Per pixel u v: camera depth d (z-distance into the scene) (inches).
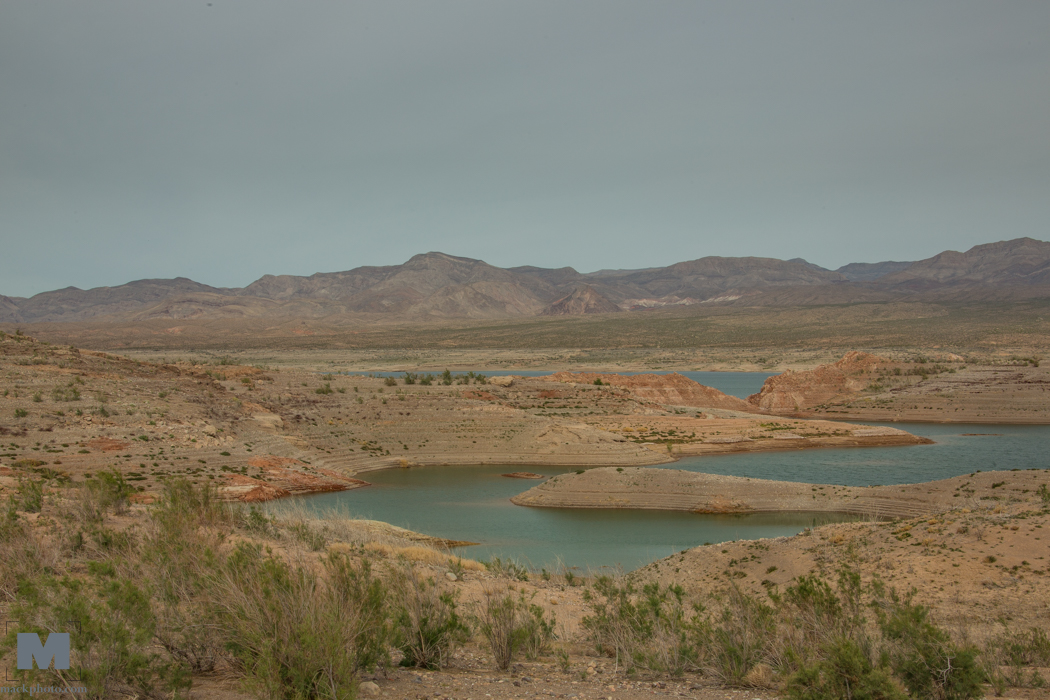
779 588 949.2
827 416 5492.1
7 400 2456.9
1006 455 3521.2
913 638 461.1
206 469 2381.9
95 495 829.8
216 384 3595.0
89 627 333.1
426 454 3339.1
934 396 5452.8
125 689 330.6
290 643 348.8
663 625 549.3
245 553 482.9
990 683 483.8
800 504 2096.5
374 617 426.9
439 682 409.4
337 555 493.4
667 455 3454.7
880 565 950.4
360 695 363.3
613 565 1514.5
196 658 386.3
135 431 2498.8
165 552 524.7
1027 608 747.4
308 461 2903.5
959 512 1094.4
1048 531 924.0
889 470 3115.2
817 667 403.2
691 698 402.9
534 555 1635.1
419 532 1897.1
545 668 484.1
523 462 3331.7
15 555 557.6
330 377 4357.8
